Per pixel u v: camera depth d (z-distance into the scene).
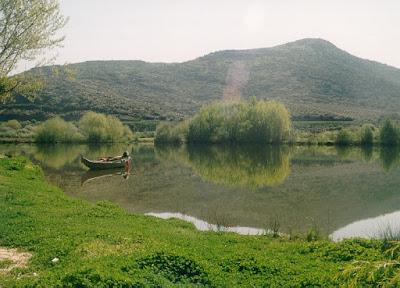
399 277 7.46
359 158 68.44
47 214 20.86
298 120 155.25
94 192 38.50
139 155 74.12
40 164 58.78
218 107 100.69
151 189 40.12
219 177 47.75
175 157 70.56
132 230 18.27
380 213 30.27
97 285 11.03
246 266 13.77
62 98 152.88
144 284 11.31
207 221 27.75
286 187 41.16
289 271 13.45
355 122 142.75
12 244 16.06
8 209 21.12
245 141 95.12
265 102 99.50
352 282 7.77
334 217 29.05
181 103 193.75
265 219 28.34
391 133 91.94
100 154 74.94
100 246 14.91
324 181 44.78
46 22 34.91
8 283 12.00
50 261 13.85
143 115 157.88
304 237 21.81
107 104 159.50
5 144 93.69
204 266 13.05
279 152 79.19
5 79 34.34
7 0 33.06
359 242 16.70
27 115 131.00
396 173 50.72
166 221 23.06
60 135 96.50
